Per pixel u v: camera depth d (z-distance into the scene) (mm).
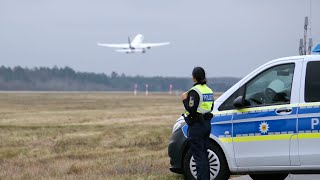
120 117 90188
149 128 64062
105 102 165500
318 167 23281
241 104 24250
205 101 23203
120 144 51594
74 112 107688
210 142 25062
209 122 23391
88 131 62125
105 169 33031
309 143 23344
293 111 23656
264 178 28609
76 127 66188
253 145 24297
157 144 51156
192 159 25359
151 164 34750
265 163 24078
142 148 48219
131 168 32719
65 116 94438
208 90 23406
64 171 33312
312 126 23281
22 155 44656
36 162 39906
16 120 84812
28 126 67312
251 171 24516
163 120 80312
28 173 32250
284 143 23734
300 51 28750
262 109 24188
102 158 40719
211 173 25062
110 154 44125
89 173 31594
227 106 24984
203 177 23281
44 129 63344
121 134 58719
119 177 29250
